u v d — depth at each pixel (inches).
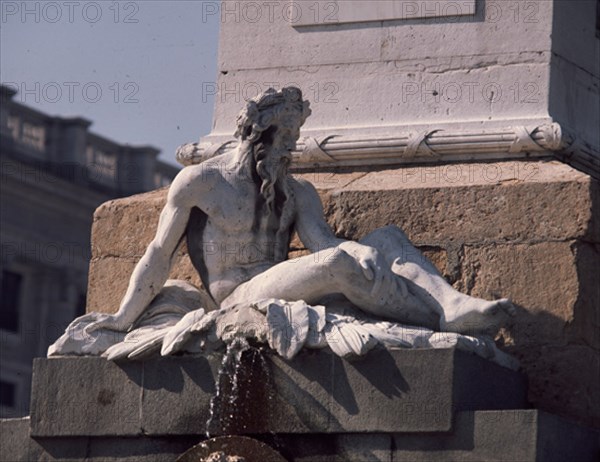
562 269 1016.2
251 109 999.0
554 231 1021.8
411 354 941.2
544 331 1015.6
